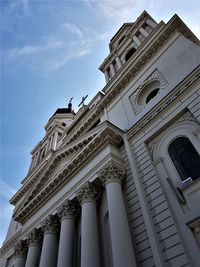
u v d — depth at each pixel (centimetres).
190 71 1609
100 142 1742
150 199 1287
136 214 1312
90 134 1894
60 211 1769
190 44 1752
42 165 3053
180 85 1560
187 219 1080
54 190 1994
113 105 2217
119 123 1972
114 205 1335
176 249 1031
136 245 1205
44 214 1962
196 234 1030
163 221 1154
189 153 1312
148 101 1908
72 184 1809
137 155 1552
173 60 1825
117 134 1736
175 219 1127
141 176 1430
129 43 2944
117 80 2258
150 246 1135
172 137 1435
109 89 2311
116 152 1658
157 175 1352
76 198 1717
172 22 1986
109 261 1387
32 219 2142
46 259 1666
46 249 1728
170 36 2000
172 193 1221
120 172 1529
